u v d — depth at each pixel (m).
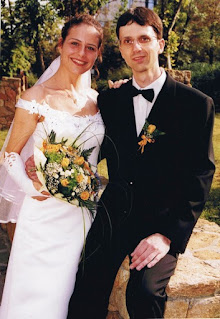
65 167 2.25
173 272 2.20
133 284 2.14
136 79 2.39
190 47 23.95
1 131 9.52
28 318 2.38
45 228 2.41
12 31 10.70
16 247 2.44
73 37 2.44
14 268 2.44
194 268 2.50
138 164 2.32
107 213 2.34
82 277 2.38
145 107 2.35
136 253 2.19
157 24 2.29
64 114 2.43
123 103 2.42
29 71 14.60
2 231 4.10
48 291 2.39
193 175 2.25
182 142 2.27
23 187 2.33
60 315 2.42
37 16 10.65
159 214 2.26
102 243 2.39
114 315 2.71
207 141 2.27
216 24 22.56
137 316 2.07
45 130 2.38
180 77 9.05
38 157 2.25
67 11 10.80
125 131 2.38
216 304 2.43
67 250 2.43
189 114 2.26
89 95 2.70
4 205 2.70
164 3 10.18
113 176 2.47
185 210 2.24
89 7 10.81
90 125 2.48
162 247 2.16
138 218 2.32
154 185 2.29
